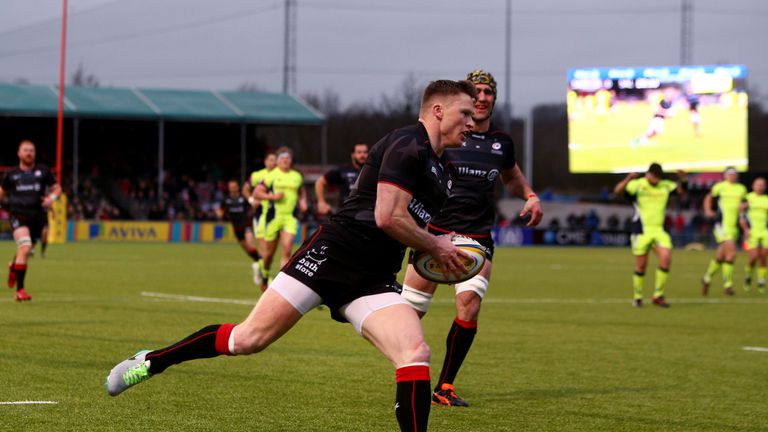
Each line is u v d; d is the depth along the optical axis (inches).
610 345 882.8
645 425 535.8
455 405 580.7
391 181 397.4
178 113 3651.6
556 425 530.3
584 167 3570.4
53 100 3553.2
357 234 410.0
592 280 1846.7
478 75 611.5
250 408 548.4
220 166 4394.7
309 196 4119.1
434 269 427.5
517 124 5728.3
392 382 639.1
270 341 415.5
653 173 1321.4
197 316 1024.9
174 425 500.7
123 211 4060.0
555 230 3796.8
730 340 939.3
